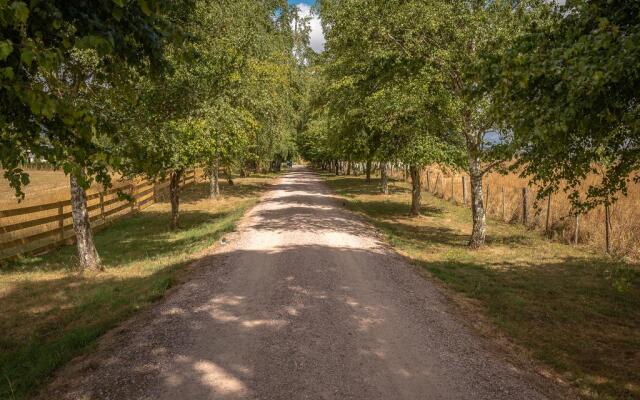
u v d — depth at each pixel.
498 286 8.08
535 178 6.76
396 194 25.67
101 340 5.37
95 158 3.44
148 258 10.40
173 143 7.86
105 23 3.20
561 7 3.92
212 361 4.73
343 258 9.64
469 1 11.16
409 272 8.85
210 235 12.77
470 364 4.82
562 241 12.20
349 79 15.76
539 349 5.37
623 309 6.89
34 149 3.25
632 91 3.51
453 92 11.65
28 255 11.02
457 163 14.19
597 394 4.32
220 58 12.14
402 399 4.03
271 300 6.77
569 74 3.19
